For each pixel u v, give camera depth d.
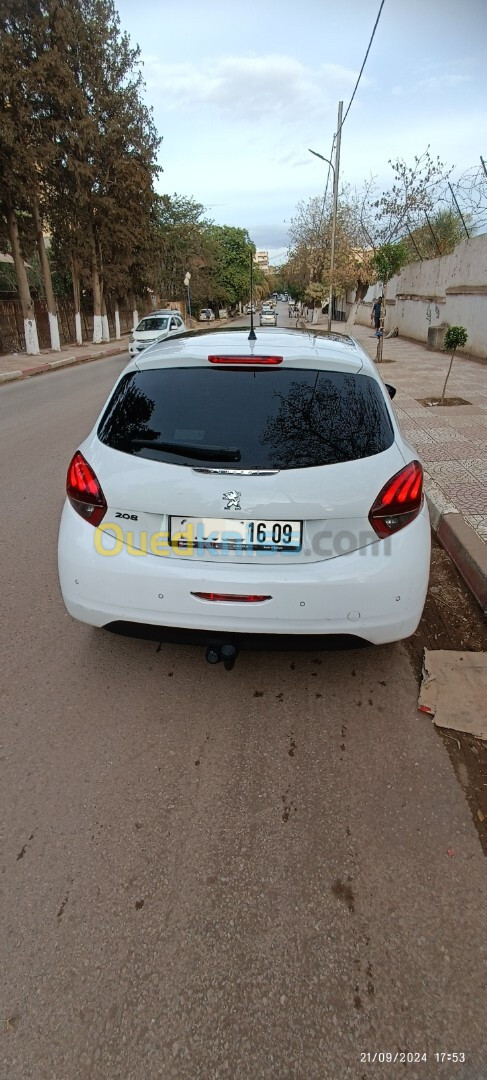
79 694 2.73
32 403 11.37
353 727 2.53
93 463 2.47
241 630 2.38
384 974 1.61
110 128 23.08
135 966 1.63
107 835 2.02
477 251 14.41
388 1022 1.50
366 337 23.56
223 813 2.11
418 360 14.54
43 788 2.21
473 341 14.46
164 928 1.73
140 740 2.45
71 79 18.64
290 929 1.72
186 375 2.51
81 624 3.29
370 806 2.14
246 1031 1.48
